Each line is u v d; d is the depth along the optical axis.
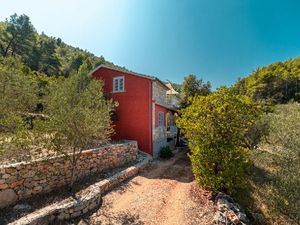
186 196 9.42
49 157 8.89
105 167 12.20
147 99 17.77
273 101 45.88
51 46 70.25
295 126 8.34
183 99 27.06
